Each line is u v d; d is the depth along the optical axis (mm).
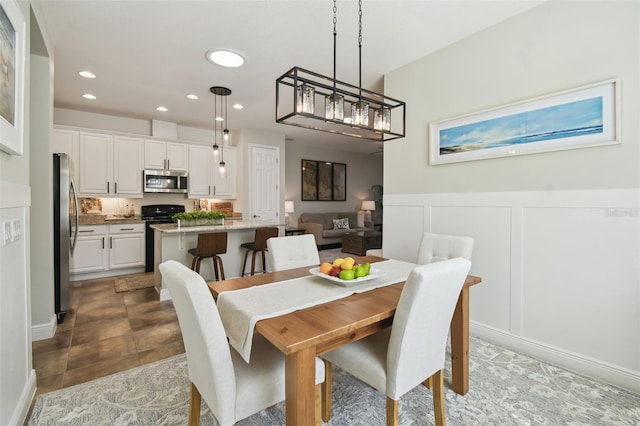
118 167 4773
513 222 2342
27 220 1728
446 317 1390
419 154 2971
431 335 1345
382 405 1706
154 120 5125
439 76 2793
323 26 2441
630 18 1824
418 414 1635
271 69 3219
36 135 2457
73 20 2352
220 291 1559
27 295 1710
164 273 1197
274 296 1484
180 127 5574
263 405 1197
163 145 5168
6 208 1399
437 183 2828
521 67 2271
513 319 2359
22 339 1621
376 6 2184
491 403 1729
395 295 1520
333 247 7363
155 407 1685
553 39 2117
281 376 1255
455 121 2666
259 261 4461
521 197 2293
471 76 2562
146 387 1866
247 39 2637
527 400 1757
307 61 3023
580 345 2047
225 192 5832
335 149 8195
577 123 2016
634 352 1846
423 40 2639
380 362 1356
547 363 2160
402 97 3111
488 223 2482
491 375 2010
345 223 7746
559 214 2119
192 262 3746
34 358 2201
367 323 1228
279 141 6184
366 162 8898
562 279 2117
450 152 2703
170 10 2246
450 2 2146
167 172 5152
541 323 2219
